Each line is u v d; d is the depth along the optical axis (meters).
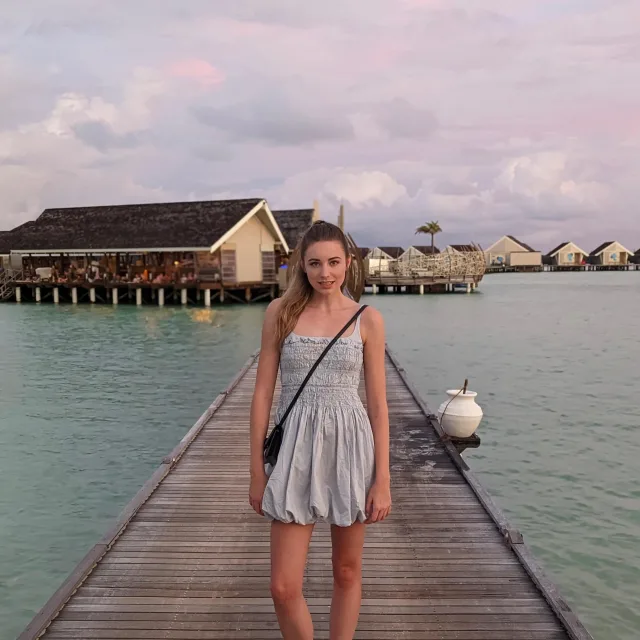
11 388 12.98
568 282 74.31
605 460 8.26
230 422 8.16
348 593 2.57
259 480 2.42
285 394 2.45
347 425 2.39
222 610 3.52
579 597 4.95
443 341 21.11
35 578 5.18
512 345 20.11
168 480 5.85
